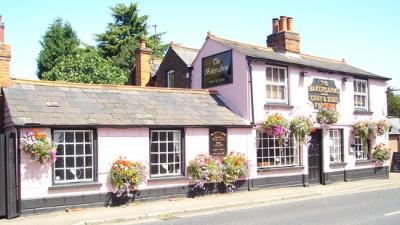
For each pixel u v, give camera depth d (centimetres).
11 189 1145
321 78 1927
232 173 1548
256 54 1741
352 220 1075
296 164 1805
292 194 1540
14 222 1091
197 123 1502
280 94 1778
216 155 1549
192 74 1981
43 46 4188
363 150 2131
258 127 1673
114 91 1516
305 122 1748
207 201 1388
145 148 1394
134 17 4347
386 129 2155
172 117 1480
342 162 1984
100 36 4197
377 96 2206
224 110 1681
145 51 2262
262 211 1246
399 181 2016
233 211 1262
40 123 1195
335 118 1883
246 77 1669
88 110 1343
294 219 1099
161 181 1419
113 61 3856
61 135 1262
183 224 1066
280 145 1728
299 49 2052
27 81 1358
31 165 1191
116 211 1223
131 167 1324
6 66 1319
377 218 1098
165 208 1266
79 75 2602
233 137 1605
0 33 1354
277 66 1764
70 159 1270
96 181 1293
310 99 1867
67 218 1127
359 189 1767
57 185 1227
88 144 1302
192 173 1476
